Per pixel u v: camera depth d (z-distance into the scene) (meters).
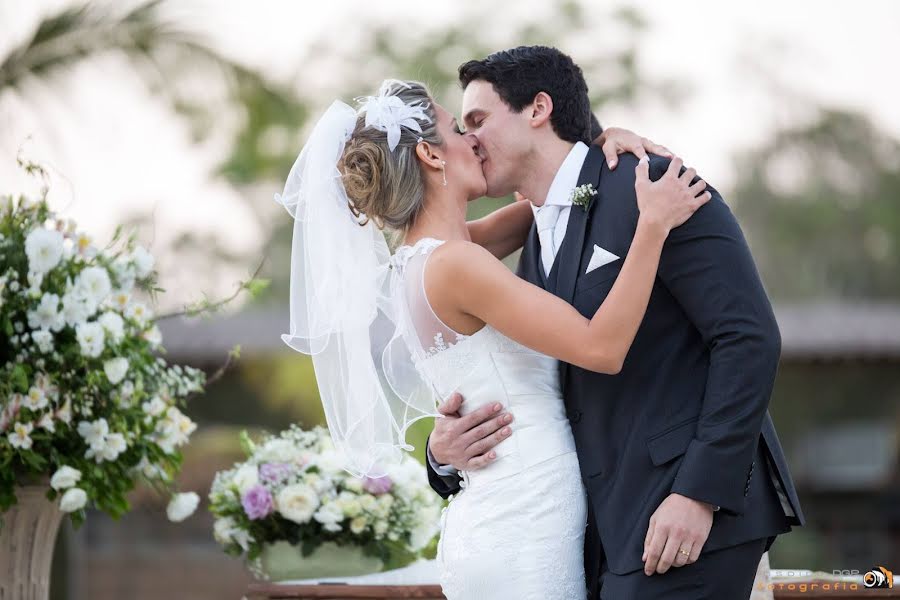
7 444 5.44
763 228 32.06
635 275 4.29
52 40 9.50
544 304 4.40
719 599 4.33
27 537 5.74
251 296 6.45
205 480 18.33
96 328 5.59
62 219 5.93
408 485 5.99
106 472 5.76
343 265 4.86
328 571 5.88
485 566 4.52
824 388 23.58
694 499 4.22
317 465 5.99
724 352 4.30
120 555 18.34
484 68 4.93
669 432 4.41
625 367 4.54
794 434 23.91
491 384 4.64
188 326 20.88
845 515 21.91
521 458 4.58
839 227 31.77
